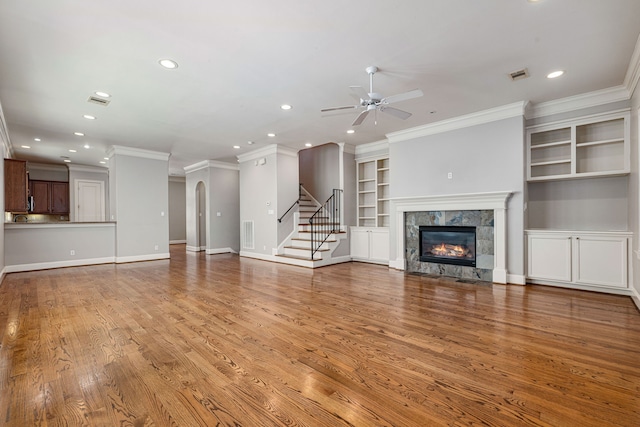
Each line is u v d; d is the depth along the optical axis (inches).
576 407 66.9
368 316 127.0
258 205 297.9
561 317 123.8
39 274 220.1
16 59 121.7
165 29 103.7
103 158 317.7
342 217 278.7
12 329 113.3
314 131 230.2
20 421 62.9
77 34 105.7
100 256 266.8
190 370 83.7
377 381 78.0
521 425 61.4
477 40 112.2
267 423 62.4
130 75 136.7
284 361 88.7
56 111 180.7
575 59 126.5
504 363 86.7
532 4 92.9
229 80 142.7
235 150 294.8
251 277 208.7
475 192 193.0
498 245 183.0
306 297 156.9
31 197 306.2
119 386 76.0
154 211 291.9
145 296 159.6
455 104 175.8
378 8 94.0
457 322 119.2
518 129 176.4
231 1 90.0
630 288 149.9
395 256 236.8
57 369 84.1
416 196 218.1
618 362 86.7
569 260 166.2
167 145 270.4
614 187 167.3
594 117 163.2
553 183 184.5
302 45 114.4
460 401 69.5
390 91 156.8
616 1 91.4
